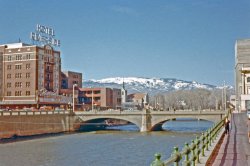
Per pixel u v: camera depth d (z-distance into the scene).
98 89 198.62
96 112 129.12
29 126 103.44
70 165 54.34
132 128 150.12
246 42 163.12
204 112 118.94
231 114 82.12
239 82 133.38
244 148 28.16
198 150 18.30
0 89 146.25
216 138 33.44
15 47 147.62
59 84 158.88
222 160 21.95
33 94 141.00
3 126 92.06
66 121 125.19
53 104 151.25
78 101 190.50
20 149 73.56
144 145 80.38
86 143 85.62
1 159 60.12
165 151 68.88
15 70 145.00
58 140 92.62
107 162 56.69
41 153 67.75
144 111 124.69
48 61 150.25
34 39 151.12
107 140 92.62
